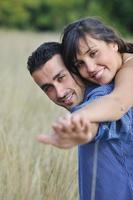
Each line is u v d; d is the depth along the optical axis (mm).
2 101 6477
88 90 2615
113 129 2453
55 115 5887
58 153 3855
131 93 2402
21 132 4699
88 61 2557
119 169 2539
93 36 2570
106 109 2277
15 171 3572
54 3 34812
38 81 2654
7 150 3637
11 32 24625
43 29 35094
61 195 3268
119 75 2527
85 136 2113
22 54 14984
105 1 38188
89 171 2576
